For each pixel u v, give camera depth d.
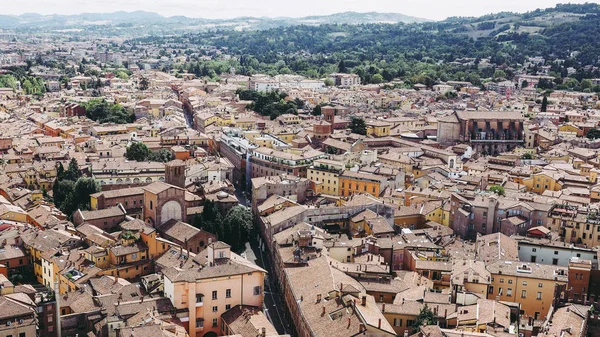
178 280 183.50
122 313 176.62
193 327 185.75
